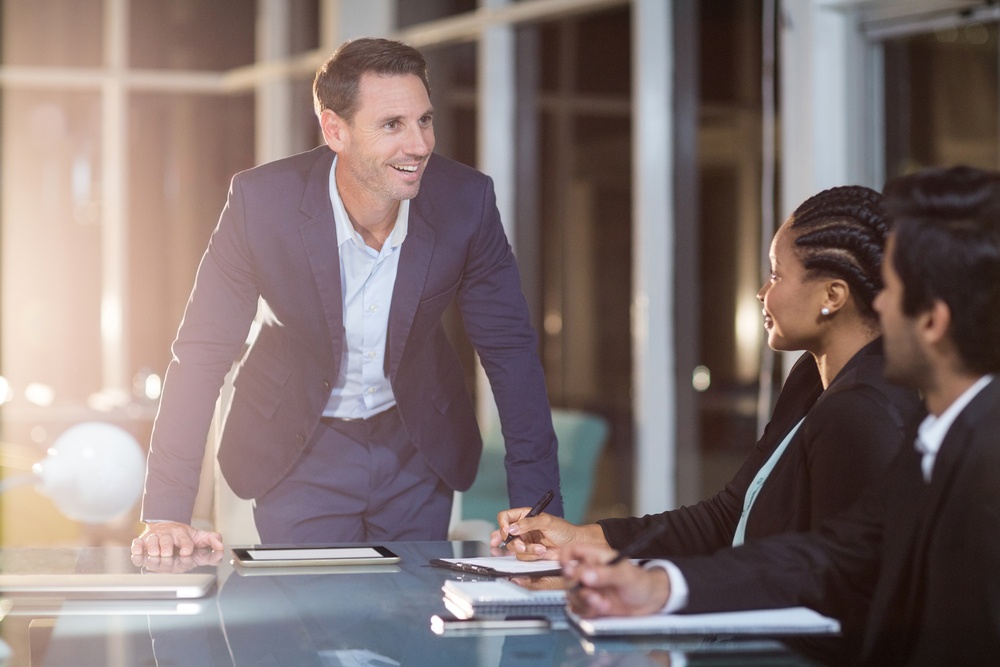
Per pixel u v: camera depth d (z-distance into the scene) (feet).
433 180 8.43
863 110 15.33
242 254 8.09
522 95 21.59
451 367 8.98
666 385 18.39
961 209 4.56
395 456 8.71
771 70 16.25
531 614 5.19
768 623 4.85
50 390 27.35
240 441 8.63
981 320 4.54
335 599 5.55
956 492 4.56
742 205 18.93
